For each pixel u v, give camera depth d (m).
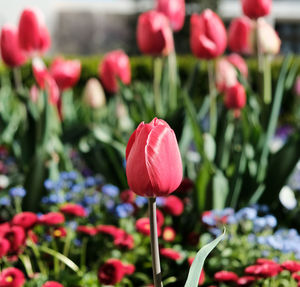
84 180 4.12
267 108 3.20
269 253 2.52
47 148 3.49
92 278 2.38
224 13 21.45
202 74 9.17
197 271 1.21
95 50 26.98
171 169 1.21
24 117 3.71
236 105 3.09
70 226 2.73
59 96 3.82
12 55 3.51
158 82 3.44
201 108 3.64
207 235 2.82
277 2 22.36
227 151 3.40
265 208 3.06
